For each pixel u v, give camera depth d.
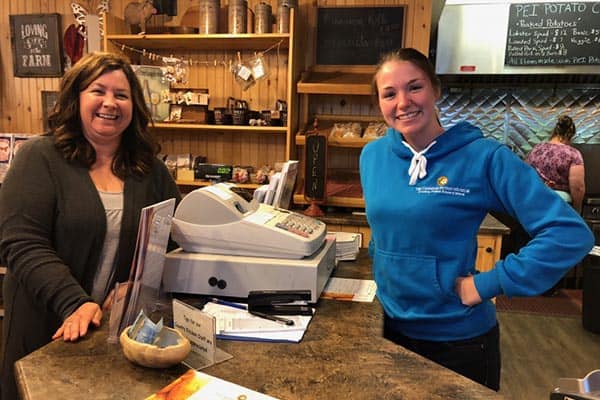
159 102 3.03
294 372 1.01
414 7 3.13
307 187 2.97
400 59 1.29
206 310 1.33
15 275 1.39
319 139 2.91
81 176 1.52
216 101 3.39
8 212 1.42
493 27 4.23
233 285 1.43
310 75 3.19
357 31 3.20
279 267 1.40
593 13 4.10
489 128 4.73
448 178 1.28
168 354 0.99
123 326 1.14
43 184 1.46
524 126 4.68
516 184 1.22
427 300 1.32
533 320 3.77
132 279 1.14
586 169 4.65
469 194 1.27
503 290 1.22
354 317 1.32
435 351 1.35
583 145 4.64
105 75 1.52
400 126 1.31
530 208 1.21
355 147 3.24
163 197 1.73
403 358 1.08
